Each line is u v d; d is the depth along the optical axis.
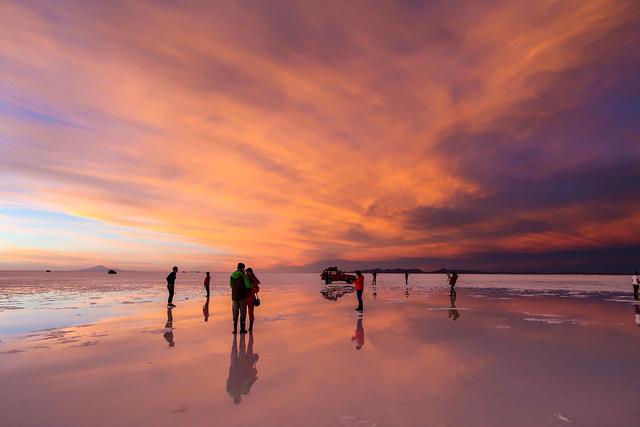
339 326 10.16
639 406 4.27
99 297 21.83
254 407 4.22
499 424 3.75
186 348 7.34
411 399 4.47
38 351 7.10
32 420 3.87
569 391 4.78
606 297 21.80
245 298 9.04
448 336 8.62
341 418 3.90
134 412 4.08
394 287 36.00
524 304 16.88
